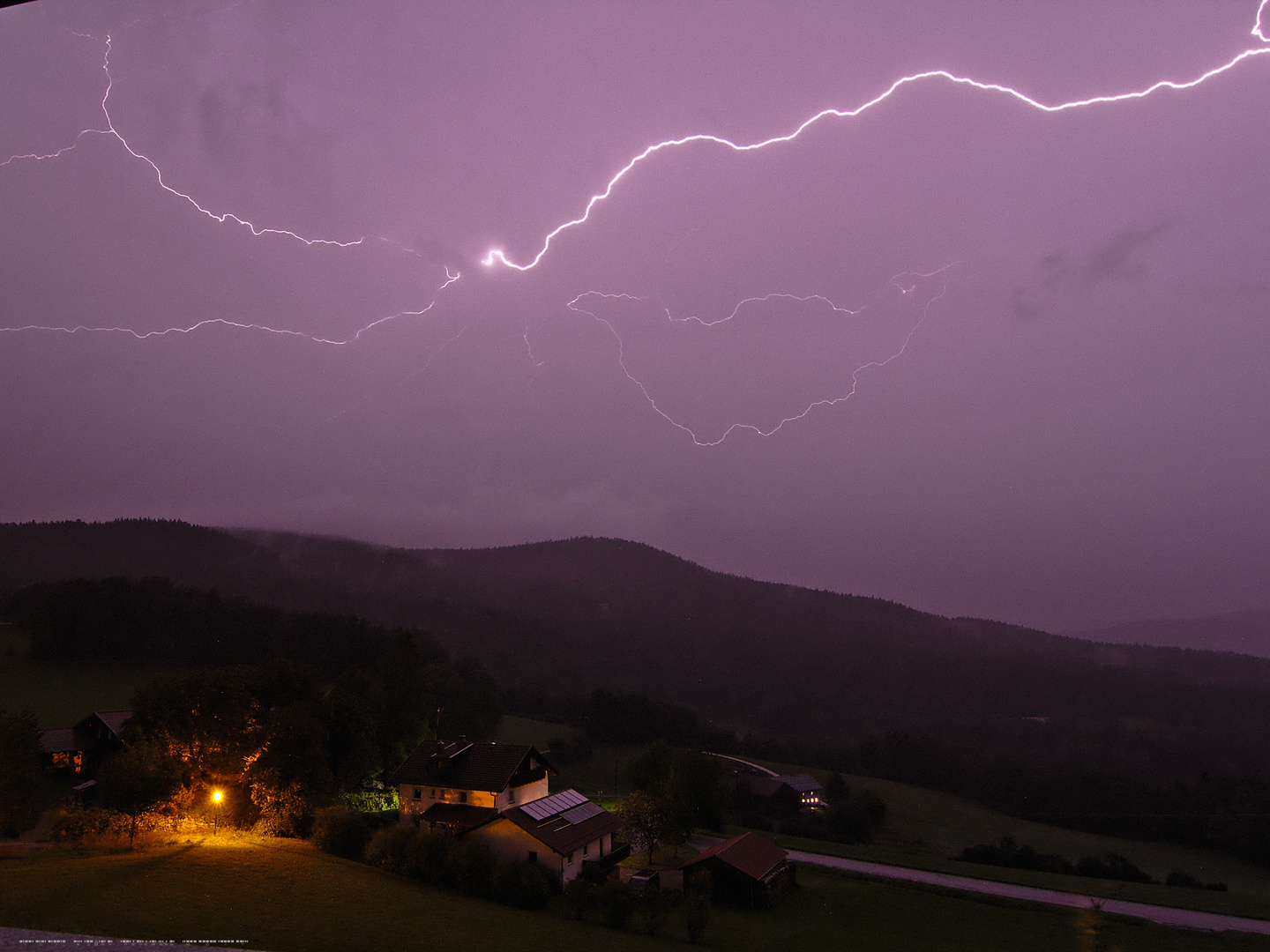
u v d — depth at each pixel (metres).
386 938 21.73
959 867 42.56
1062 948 28.95
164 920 20.64
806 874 38.62
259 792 33.25
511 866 29.20
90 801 35.16
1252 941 30.56
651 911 27.50
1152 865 53.44
